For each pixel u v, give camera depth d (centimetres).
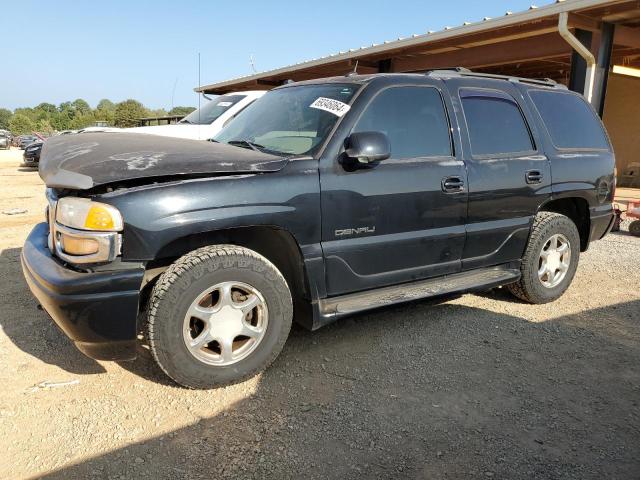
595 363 354
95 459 247
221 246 309
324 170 331
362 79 380
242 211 299
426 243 382
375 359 355
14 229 750
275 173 316
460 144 399
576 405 301
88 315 275
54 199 329
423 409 294
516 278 446
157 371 333
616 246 725
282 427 275
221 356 309
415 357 359
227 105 920
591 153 495
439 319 430
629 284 538
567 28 916
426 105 391
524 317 439
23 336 378
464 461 250
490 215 417
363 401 301
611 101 1655
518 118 448
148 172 282
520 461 250
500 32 1110
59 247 297
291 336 391
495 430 275
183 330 294
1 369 330
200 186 292
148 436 265
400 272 376
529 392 314
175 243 312
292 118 382
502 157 423
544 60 1264
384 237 360
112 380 320
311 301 337
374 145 325
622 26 1010
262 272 313
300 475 238
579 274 575
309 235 327
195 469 241
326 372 336
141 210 277
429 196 376
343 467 244
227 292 305
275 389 314
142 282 288
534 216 448
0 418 278
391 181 357
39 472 238
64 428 271
